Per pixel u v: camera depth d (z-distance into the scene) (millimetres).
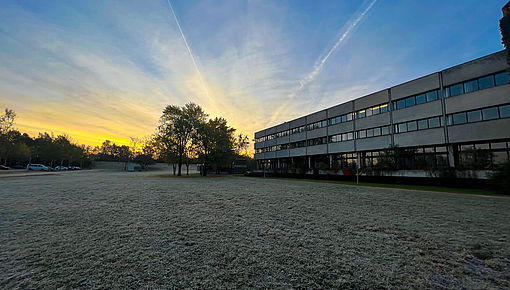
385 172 24234
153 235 5023
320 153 34906
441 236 5113
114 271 3279
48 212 7344
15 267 3381
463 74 19547
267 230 5492
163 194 12117
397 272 3328
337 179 30156
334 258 3832
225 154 40375
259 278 3102
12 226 5668
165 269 3357
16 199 9836
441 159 21297
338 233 5289
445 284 2988
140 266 3451
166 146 38031
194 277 3115
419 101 22844
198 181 24516
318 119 35656
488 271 3381
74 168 69938
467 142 19531
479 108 18531
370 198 11492
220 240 4723
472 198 11844
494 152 17984
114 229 5477
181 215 7078
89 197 10633
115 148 91062
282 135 45000
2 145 44500
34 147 65312
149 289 2785
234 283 2959
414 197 12094
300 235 5117
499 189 14391
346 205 9258
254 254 3979
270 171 43094
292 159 43375
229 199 10578
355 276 3189
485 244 4590
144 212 7473
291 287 2869
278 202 9844
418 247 4406
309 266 3506
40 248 4195
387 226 5953
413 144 23031
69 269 3334
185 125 37875
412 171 21734
